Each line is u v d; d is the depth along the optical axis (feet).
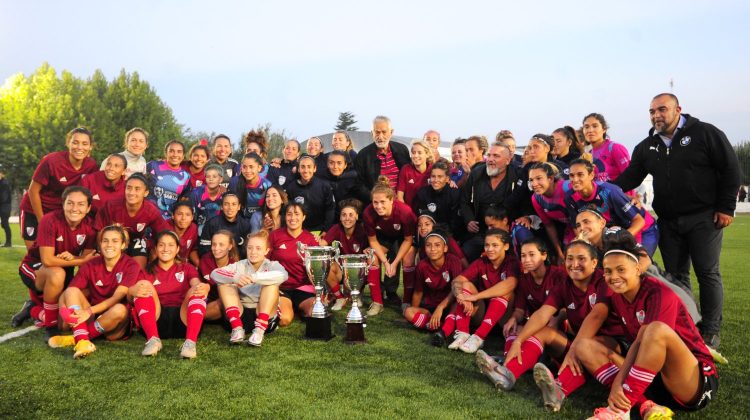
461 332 15.15
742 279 27.35
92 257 15.74
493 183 19.15
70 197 15.69
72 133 18.54
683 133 15.43
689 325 10.32
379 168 23.17
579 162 15.05
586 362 10.93
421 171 22.30
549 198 16.74
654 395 10.36
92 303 15.38
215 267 17.81
